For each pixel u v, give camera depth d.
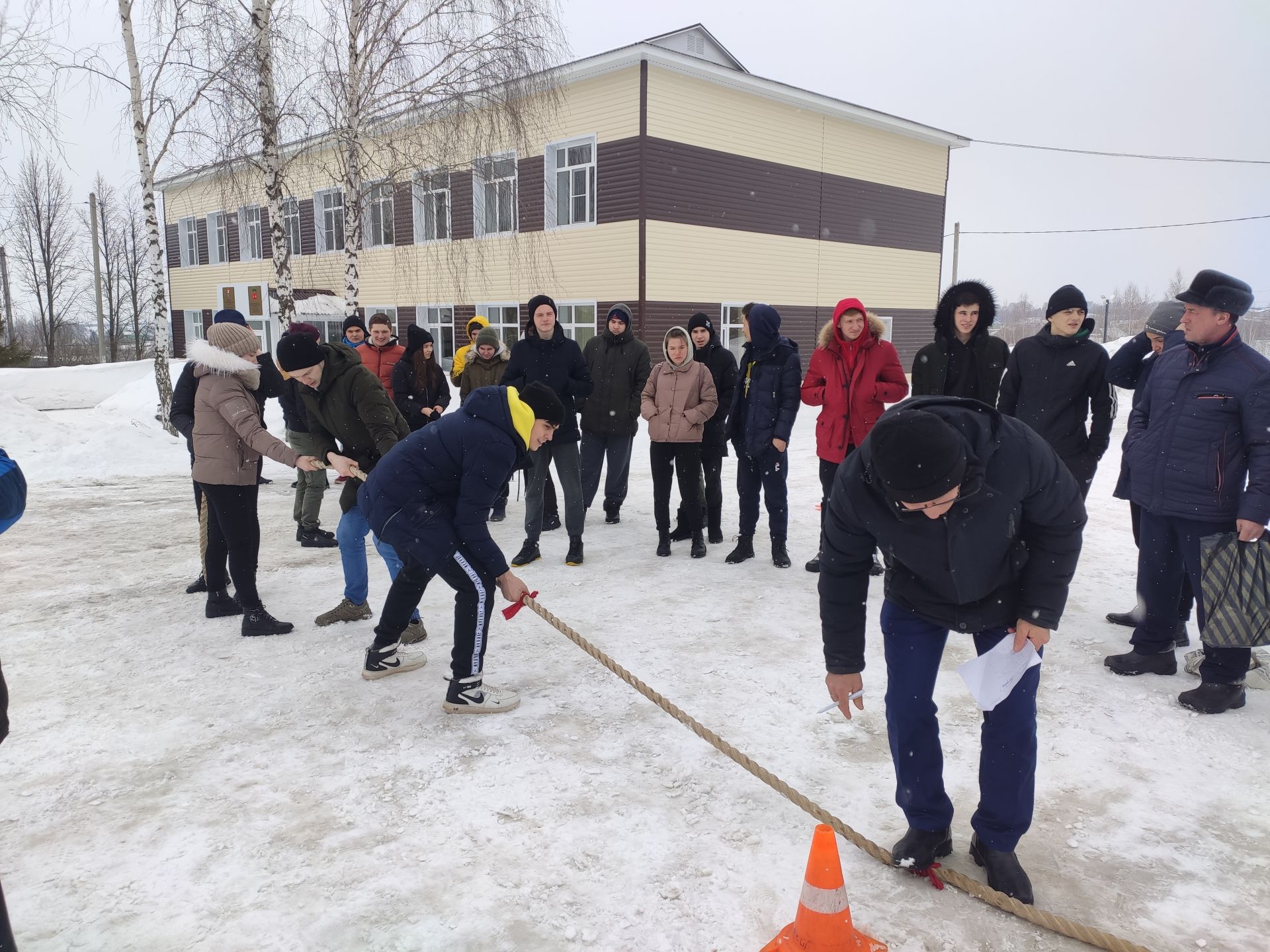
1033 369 4.32
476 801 2.72
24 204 30.41
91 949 2.06
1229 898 2.27
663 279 15.18
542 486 5.45
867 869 2.38
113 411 14.52
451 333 18.83
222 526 4.09
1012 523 2.00
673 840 2.51
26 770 2.93
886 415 1.98
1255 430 3.18
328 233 20.95
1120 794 2.78
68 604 4.71
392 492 3.17
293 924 2.15
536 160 16.09
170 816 2.65
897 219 20.16
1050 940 2.10
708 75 15.21
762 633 4.24
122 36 10.88
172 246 28.17
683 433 5.43
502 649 4.03
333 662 3.89
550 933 2.12
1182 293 3.37
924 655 2.27
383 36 10.77
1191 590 3.98
